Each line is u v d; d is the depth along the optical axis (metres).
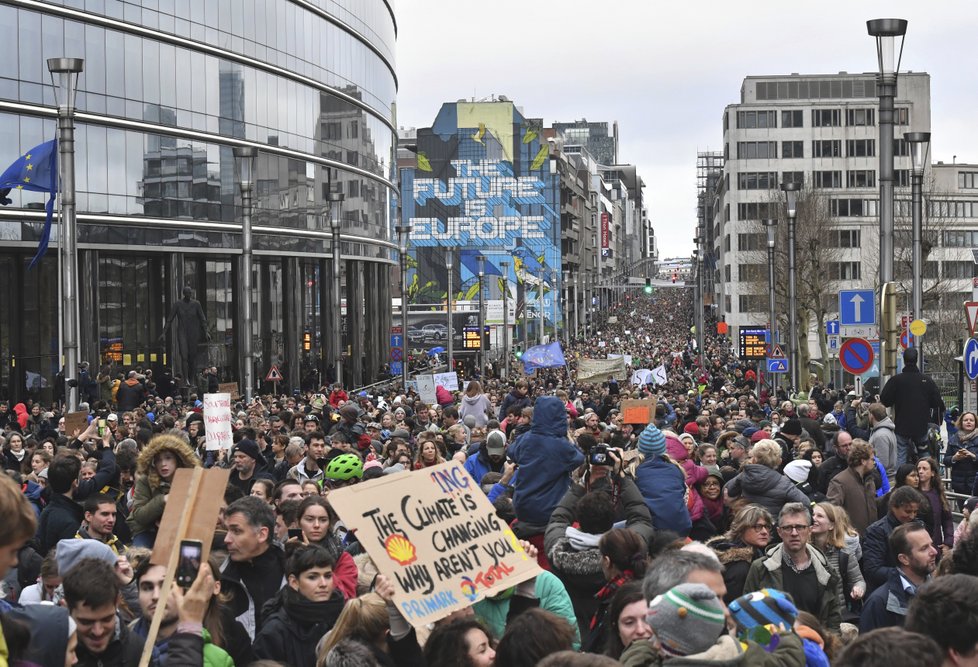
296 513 9.28
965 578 5.33
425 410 28.59
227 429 17.78
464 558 7.27
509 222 161.00
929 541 8.85
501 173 161.12
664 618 5.23
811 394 37.69
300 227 66.62
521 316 139.75
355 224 75.38
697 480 13.45
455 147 161.50
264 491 11.97
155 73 53.12
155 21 52.97
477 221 161.25
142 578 6.62
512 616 7.65
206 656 6.70
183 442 10.77
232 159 59.22
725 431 17.98
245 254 47.19
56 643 6.08
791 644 5.80
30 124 46.31
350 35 74.62
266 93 62.59
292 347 68.00
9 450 20.05
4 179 37.38
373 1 79.62
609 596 8.07
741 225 138.38
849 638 8.28
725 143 146.75
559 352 57.88
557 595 7.60
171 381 46.75
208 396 17.67
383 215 82.88
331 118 71.12
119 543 12.55
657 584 5.57
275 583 8.58
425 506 7.30
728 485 12.75
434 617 7.04
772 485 11.98
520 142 161.50
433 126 162.12
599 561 8.66
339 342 60.31
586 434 12.88
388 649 7.12
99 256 52.72
